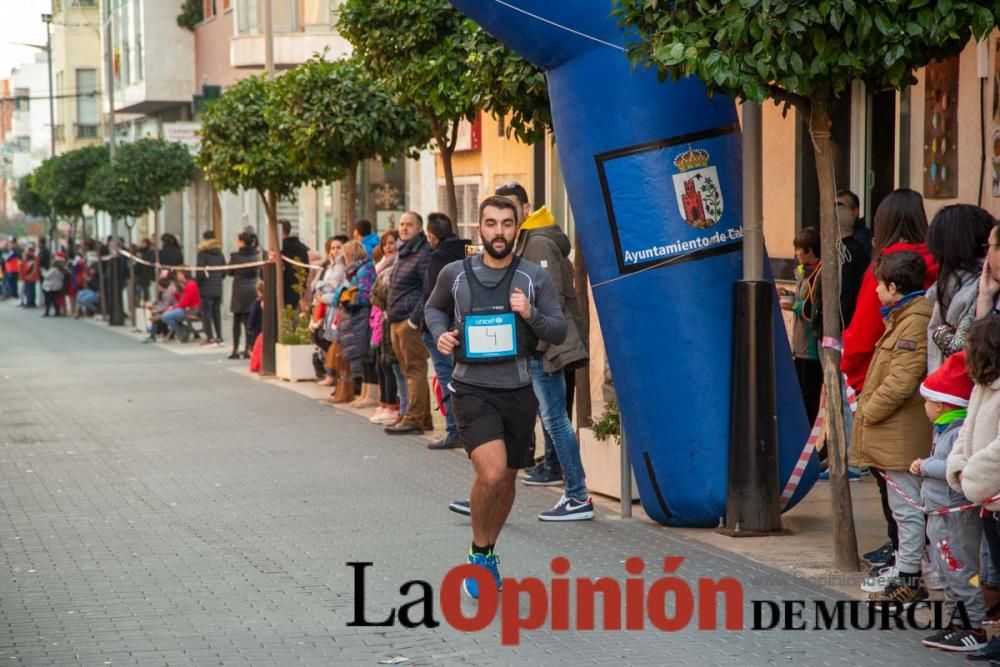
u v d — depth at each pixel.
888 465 7.14
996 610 6.70
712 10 7.34
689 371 9.08
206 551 8.79
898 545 7.27
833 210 8.00
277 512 10.05
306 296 20.56
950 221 6.84
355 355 16.16
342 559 8.51
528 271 7.59
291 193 20.70
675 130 9.02
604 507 10.08
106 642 6.75
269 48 22.53
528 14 9.00
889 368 7.09
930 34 7.04
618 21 8.34
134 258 34.72
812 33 7.19
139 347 28.48
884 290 7.15
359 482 11.28
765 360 8.98
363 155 17.16
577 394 11.17
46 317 42.19
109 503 10.55
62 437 14.48
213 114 19.94
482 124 21.69
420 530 9.34
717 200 9.08
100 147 43.78
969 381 6.48
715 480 9.12
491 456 7.39
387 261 14.45
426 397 14.05
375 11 13.43
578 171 9.20
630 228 9.08
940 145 11.38
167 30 42.03
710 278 9.07
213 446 13.50
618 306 9.16
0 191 108.69
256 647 6.66
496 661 6.41
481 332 7.47
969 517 6.46
